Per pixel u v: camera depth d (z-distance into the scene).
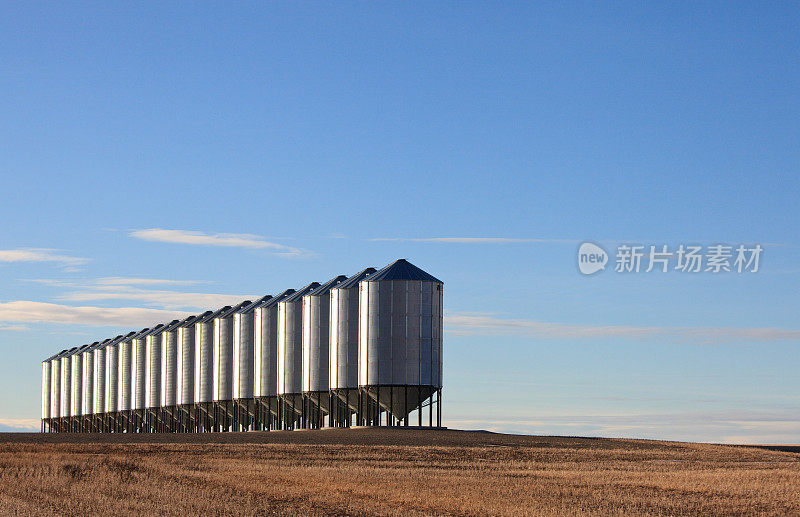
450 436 116.25
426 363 128.88
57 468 71.00
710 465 87.75
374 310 129.75
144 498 56.38
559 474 75.56
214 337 174.75
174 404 187.88
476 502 57.09
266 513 51.84
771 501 60.81
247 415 166.50
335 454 88.88
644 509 56.22
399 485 65.62
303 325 147.25
